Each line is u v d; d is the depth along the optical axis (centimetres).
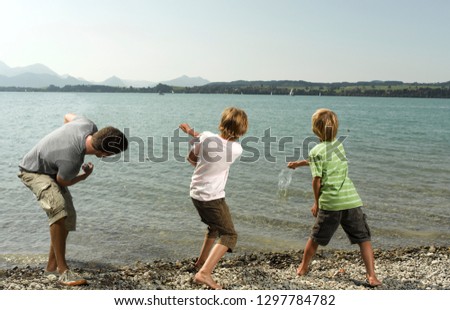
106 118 4616
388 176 1363
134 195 1082
